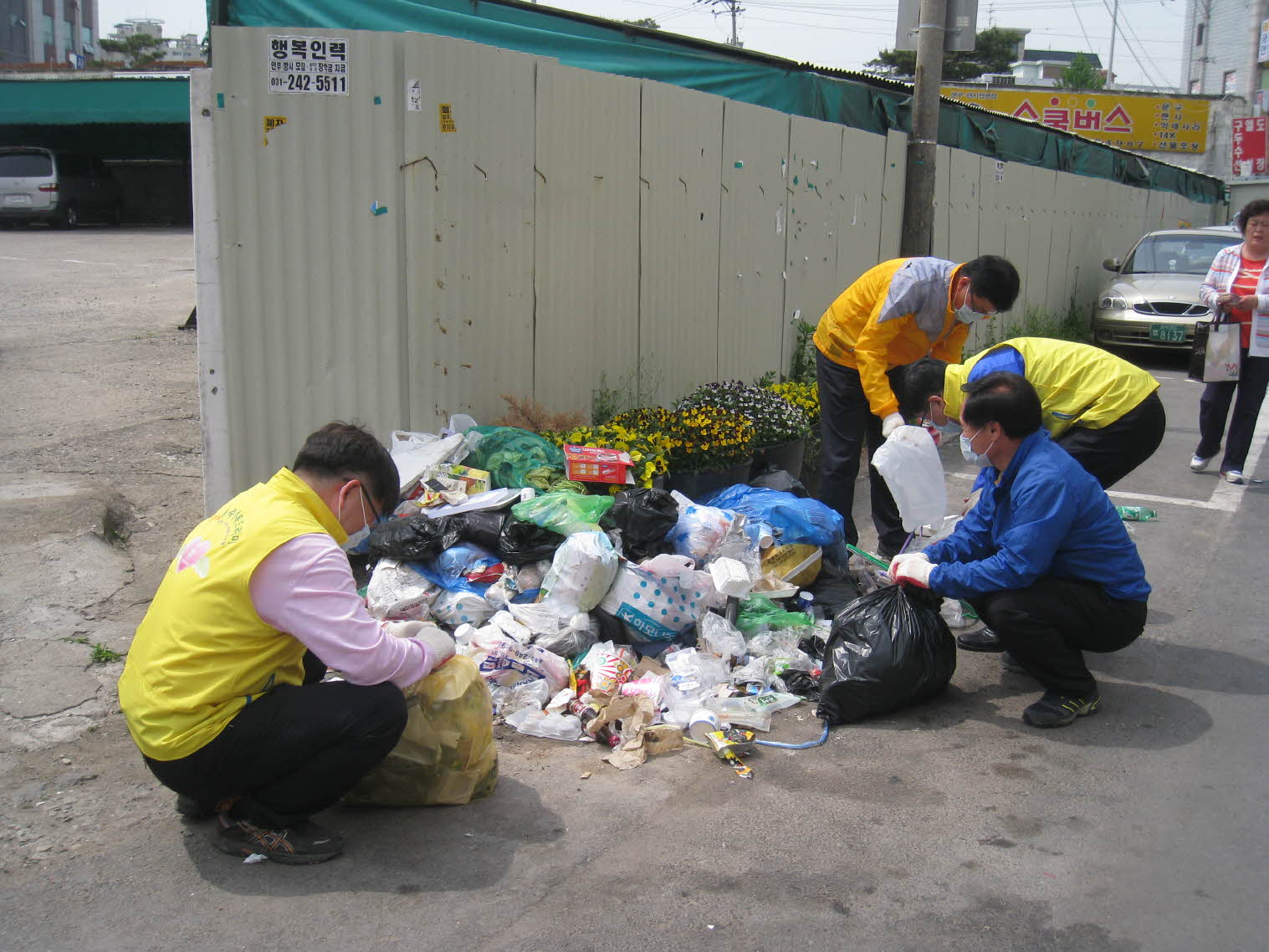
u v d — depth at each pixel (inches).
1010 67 1931.6
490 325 221.1
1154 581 223.1
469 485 193.3
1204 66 1690.5
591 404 251.4
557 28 296.2
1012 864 122.3
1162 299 536.4
